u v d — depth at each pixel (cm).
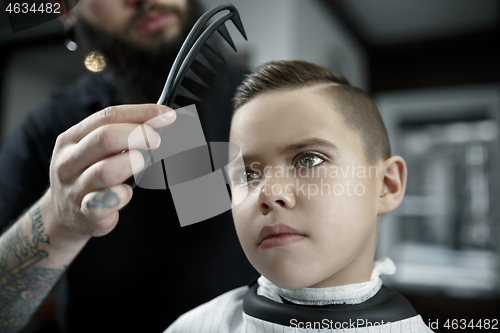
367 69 312
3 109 265
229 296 55
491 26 261
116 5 57
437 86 303
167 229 66
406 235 391
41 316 169
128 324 67
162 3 57
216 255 65
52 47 252
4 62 263
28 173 70
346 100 43
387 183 46
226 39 40
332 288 41
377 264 47
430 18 250
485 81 292
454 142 360
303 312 39
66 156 33
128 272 66
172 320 66
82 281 67
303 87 42
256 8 175
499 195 314
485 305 246
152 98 59
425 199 379
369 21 256
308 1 199
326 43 226
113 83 68
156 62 58
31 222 44
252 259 38
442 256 371
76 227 38
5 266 46
